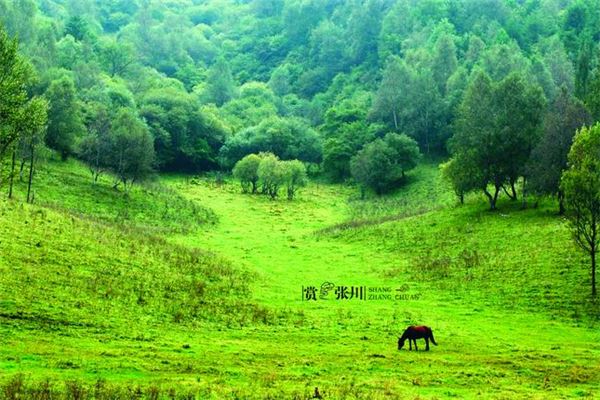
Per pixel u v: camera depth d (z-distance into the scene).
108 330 30.67
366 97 197.12
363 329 37.09
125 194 92.00
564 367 29.20
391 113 163.38
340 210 113.12
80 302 34.94
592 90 91.69
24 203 59.84
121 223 74.62
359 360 28.75
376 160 125.12
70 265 42.56
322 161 159.00
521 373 27.66
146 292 40.62
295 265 63.41
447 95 154.00
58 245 46.78
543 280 50.66
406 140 131.50
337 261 66.44
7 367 22.33
